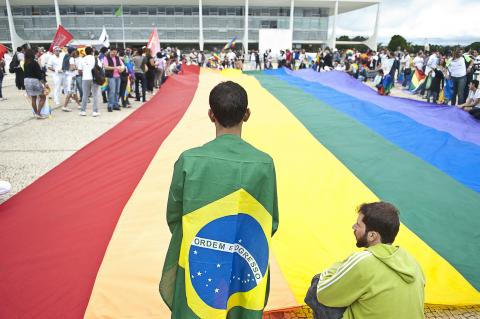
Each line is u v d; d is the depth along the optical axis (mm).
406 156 5164
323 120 6355
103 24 31453
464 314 2975
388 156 5117
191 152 1630
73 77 10734
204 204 1574
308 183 4352
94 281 2879
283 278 2996
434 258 3346
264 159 1639
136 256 3127
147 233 3404
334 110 6949
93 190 4152
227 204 1578
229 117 1677
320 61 22094
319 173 4574
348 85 9805
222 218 1579
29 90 8984
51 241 3314
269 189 1631
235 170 1590
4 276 2924
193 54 26125
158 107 7359
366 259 1794
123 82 10922
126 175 4473
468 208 4074
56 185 4293
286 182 4336
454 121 7340
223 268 1577
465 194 4344
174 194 1616
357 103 7391
